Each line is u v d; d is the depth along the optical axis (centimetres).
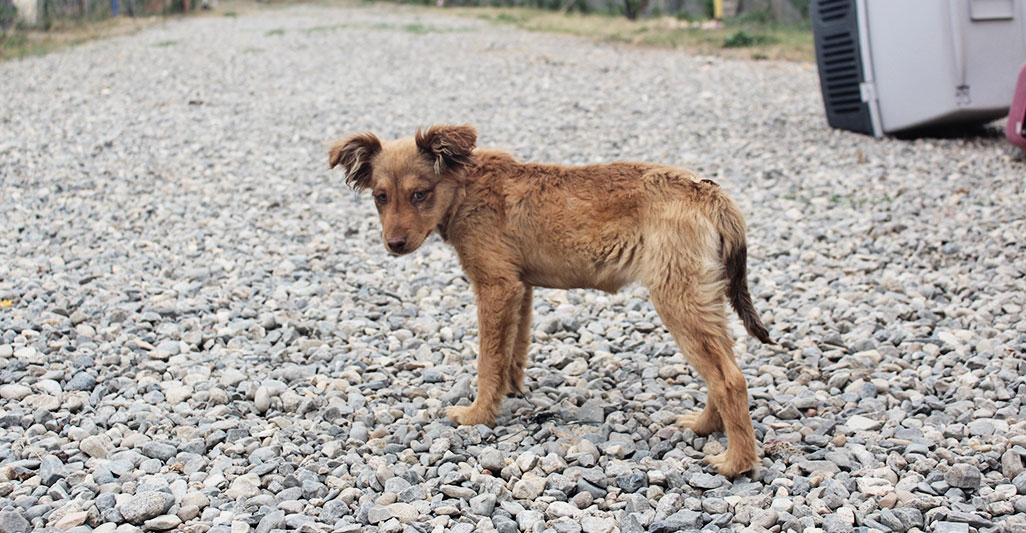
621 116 441
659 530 175
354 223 292
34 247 271
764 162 352
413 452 193
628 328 234
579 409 206
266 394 206
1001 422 196
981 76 356
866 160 349
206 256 270
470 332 234
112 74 575
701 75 558
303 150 382
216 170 348
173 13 1112
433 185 196
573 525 175
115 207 302
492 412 201
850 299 245
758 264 266
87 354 220
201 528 174
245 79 559
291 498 181
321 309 242
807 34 726
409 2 1340
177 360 219
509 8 1175
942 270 256
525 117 442
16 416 198
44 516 175
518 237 196
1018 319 230
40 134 403
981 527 173
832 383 212
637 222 189
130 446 193
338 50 694
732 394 184
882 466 188
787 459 190
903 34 367
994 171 322
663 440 197
